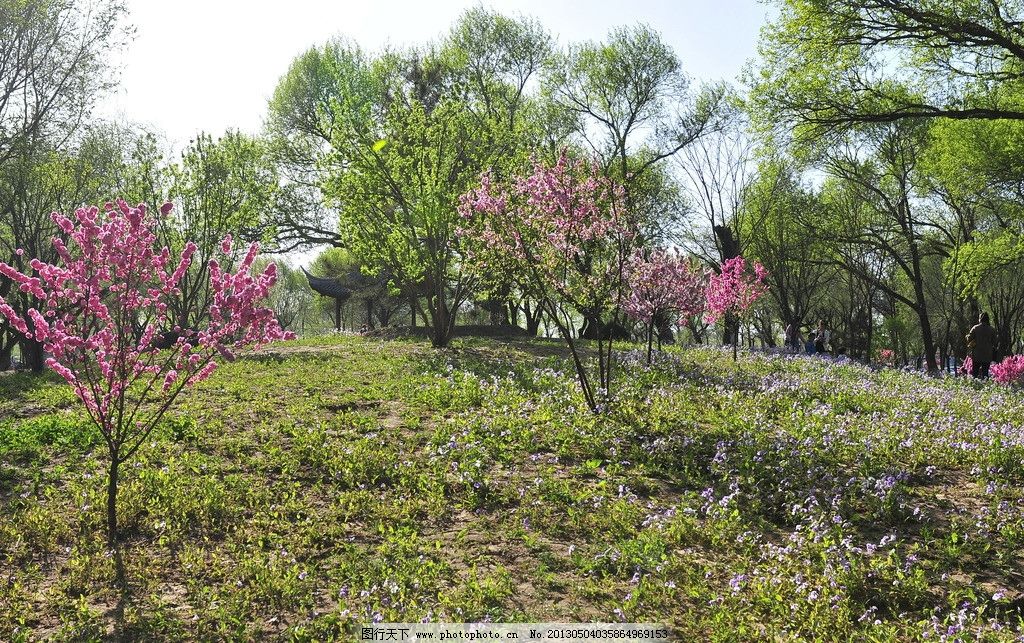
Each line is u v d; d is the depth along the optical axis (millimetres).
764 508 8836
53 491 8680
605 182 13266
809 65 23500
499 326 35531
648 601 6547
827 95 23828
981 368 25484
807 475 9719
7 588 6512
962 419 13844
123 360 7320
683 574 7082
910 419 13688
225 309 7469
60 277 7105
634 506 8688
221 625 5957
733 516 8414
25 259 29172
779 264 44719
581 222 13055
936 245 40375
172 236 26703
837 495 9031
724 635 5957
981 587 7031
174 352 7691
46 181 29438
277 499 8648
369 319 48250
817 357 29047
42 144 25609
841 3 21734
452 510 8570
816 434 11891
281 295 82938
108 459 9922
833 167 38531
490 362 19875
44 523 7742
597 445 10828
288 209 40938
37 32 23875
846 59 23141
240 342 7457
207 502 8320
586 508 8672
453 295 34469
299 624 6004
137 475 9203
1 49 23406
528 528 8102
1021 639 6016
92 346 7230
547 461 10359
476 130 24203
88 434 10711
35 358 29234
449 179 23922
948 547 7789
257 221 29469
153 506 8211
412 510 8430
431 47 39406
